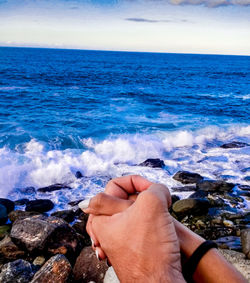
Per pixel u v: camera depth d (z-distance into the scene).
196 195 7.63
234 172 9.41
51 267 3.21
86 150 10.72
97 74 54.53
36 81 36.91
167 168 9.64
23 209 7.01
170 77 55.09
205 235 5.82
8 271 3.62
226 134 14.38
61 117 16.94
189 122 16.64
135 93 29.81
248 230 5.00
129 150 10.97
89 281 3.52
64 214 6.47
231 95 31.62
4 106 19.92
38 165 8.96
